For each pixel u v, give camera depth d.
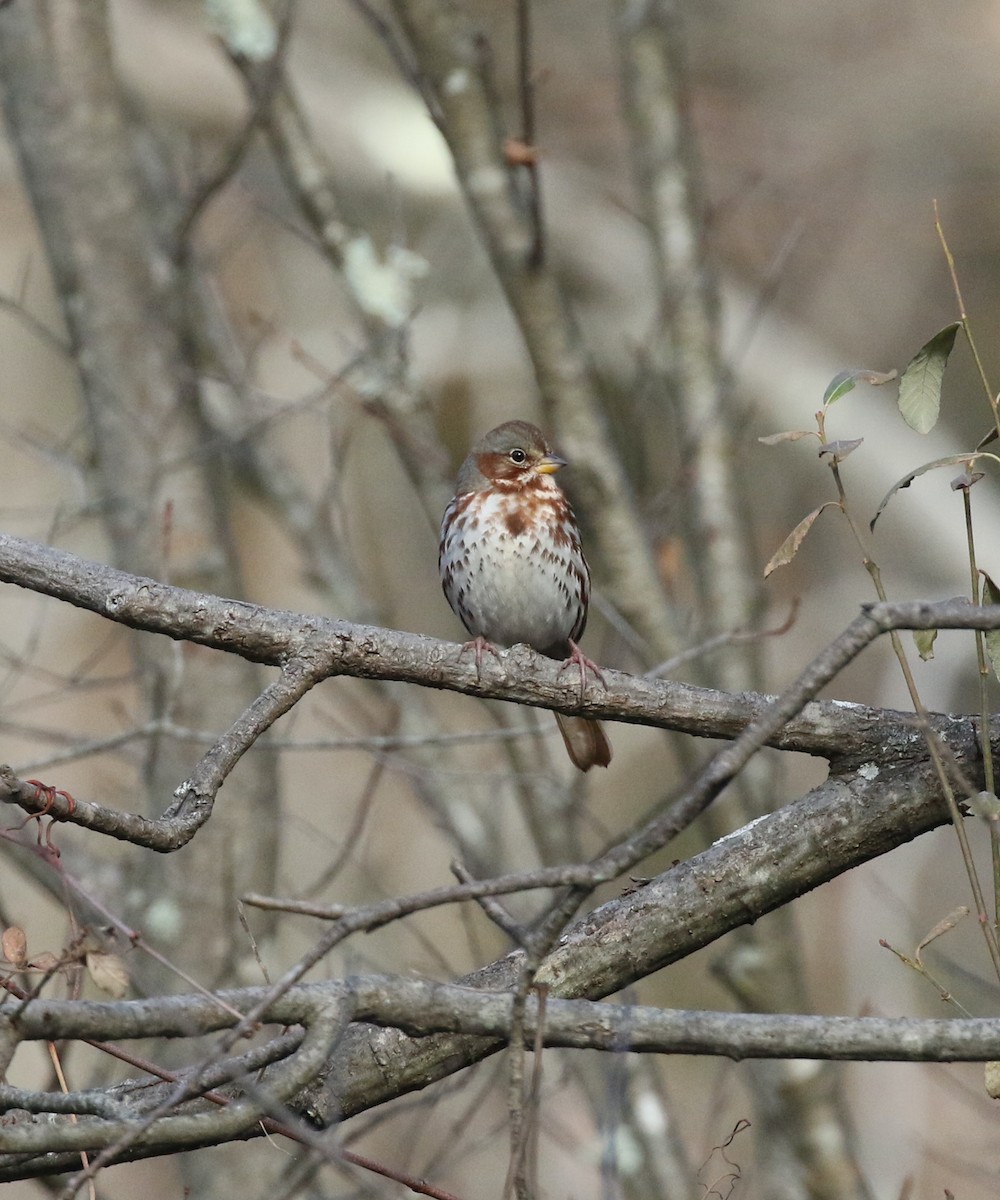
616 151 20.61
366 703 15.54
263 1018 5.18
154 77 18.81
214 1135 5.01
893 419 18.83
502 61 20.58
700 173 13.95
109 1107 5.18
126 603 6.47
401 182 19.64
